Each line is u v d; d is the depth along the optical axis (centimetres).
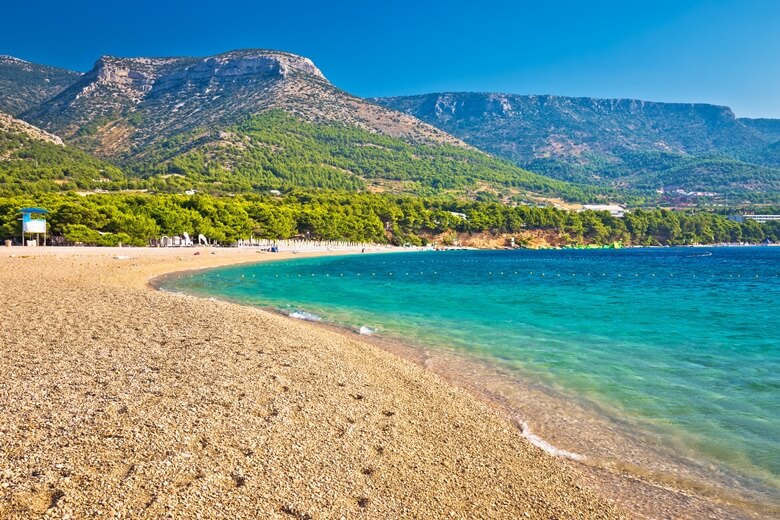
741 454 1052
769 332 2386
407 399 1274
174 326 1878
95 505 620
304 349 1678
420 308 3141
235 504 669
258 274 5809
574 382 1530
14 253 5869
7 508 595
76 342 1509
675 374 1631
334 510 698
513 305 3331
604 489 898
